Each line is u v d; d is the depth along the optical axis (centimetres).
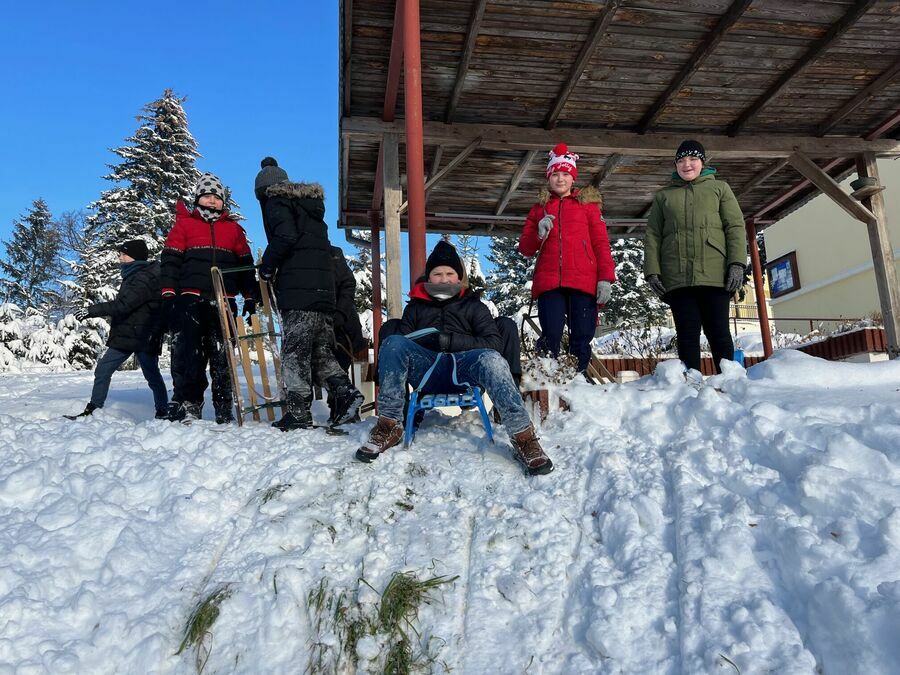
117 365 489
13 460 319
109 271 2509
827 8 588
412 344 312
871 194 812
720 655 169
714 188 412
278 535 247
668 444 275
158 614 216
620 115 736
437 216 951
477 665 190
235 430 357
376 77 645
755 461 244
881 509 194
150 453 324
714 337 409
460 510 252
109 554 238
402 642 201
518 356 336
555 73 655
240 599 217
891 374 313
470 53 606
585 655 188
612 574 209
